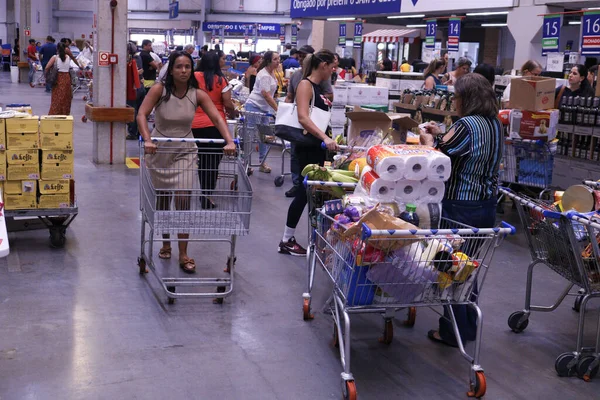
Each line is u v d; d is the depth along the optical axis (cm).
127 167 968
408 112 922
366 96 834
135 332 419
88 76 2423
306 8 2202
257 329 434
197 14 4059
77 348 393
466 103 403
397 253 343
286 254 596
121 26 955
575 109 772
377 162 375
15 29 4378
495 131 396
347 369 348
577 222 398
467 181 396
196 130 695
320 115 557
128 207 735
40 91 2295
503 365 403
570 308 503
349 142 520
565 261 408
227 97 728
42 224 609
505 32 2381
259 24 3800
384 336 422
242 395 349
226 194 480
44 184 559
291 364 388
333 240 380
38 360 376
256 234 656
